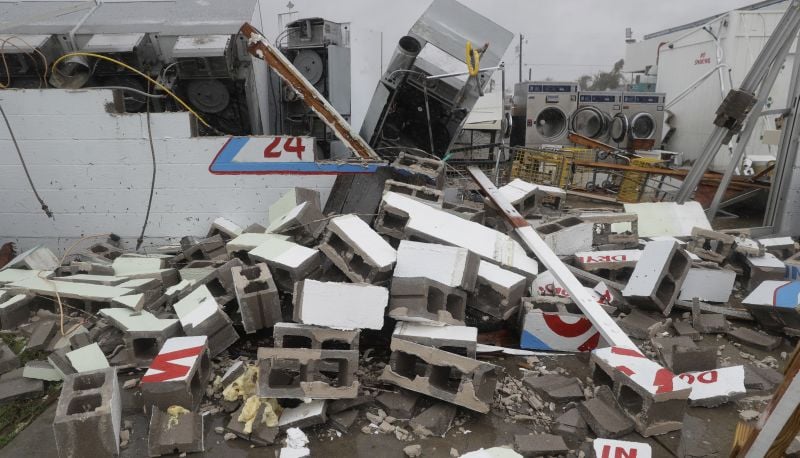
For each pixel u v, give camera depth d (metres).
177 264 5.52
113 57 6.29
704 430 3.31
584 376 3.91
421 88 6.31
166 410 3.21
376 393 3.57
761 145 11.40
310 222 4.98
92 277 4.86
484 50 6.10
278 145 6.08
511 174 11.27
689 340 4.09
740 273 5.71
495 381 3.48
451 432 3.27
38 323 4.39
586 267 5.26
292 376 3.61
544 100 13.49
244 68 6.71
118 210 6.32
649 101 13.52
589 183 11.39
